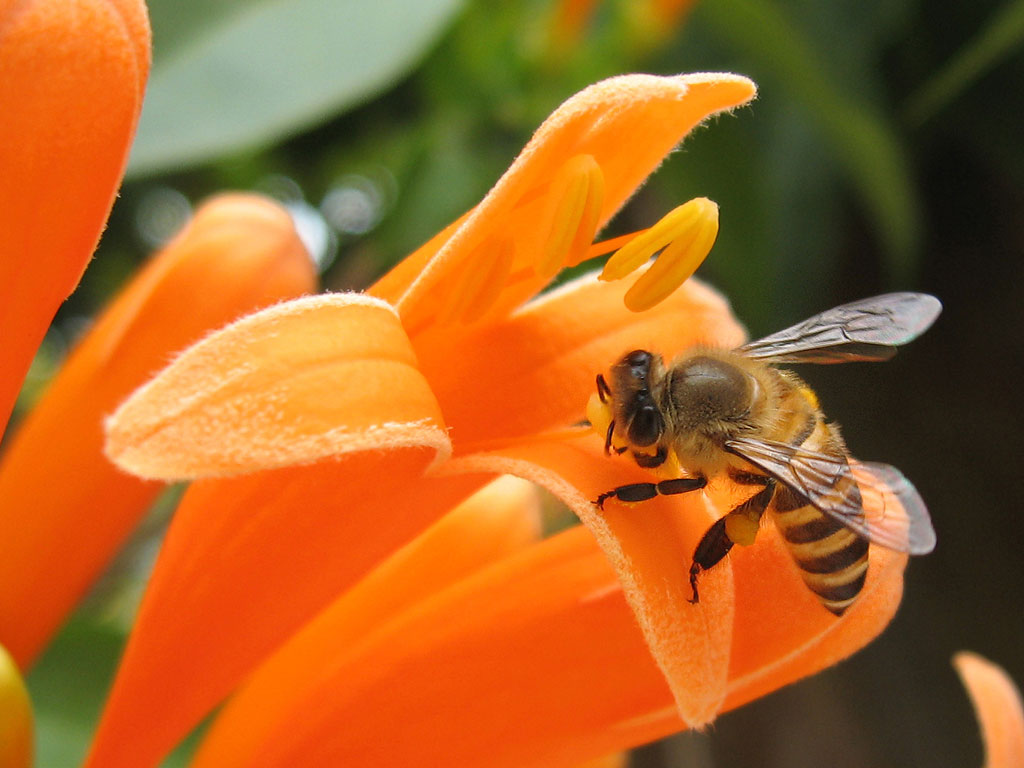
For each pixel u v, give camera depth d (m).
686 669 0.09
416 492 0.09
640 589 0.09
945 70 0.17
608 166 0.09
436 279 0.09
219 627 0.09
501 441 0.09
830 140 0.16
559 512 0.16
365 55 0.12
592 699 0.09
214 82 0.12
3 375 0.09
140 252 0.21
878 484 0.10
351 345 0.08
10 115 0.09
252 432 0.08
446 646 0.09
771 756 0.19
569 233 0.09
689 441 0.10
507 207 0.09
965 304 0.18
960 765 0.18
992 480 0.18
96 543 0.10
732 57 0.17
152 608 0.09
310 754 0.09
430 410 0.08
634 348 0.10
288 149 0.20
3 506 0.10
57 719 0.12
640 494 0.09
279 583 0.09
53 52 0.09
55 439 0.10
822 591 0.09
